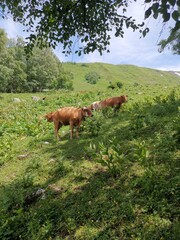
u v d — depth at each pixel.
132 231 3.89
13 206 5.53
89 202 4.96
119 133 8.85
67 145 9.18
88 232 4.17
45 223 4.68
